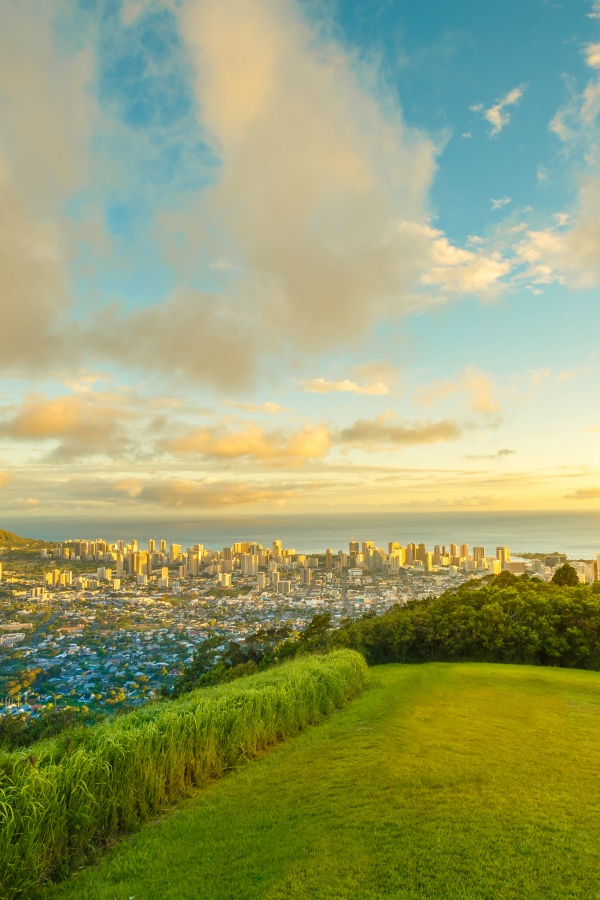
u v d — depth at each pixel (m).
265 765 5.69
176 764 5.03
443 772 5.19
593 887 3.25
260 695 6.67
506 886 3.27
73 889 3.50
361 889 3.28
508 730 6.82
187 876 3.54
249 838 4.03
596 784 4.88
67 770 4.11
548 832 3.93
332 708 8.10
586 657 14.59
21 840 3.57
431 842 3.81
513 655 15.45
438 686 10.18
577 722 7.36
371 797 4.64
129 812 4.38
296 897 3.23
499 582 21.39
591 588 18.20
